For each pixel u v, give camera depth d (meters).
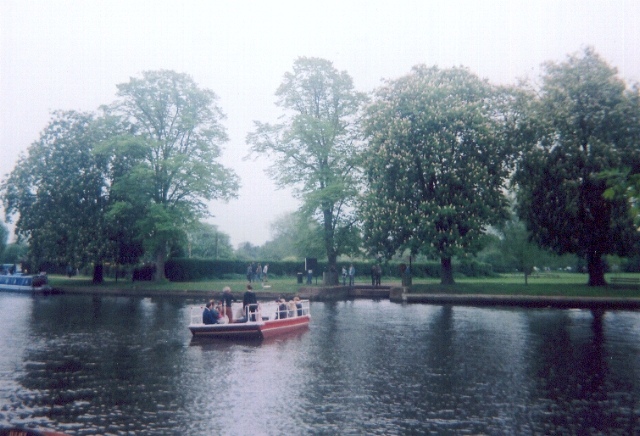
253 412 13.80
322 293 45.75
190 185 52.91
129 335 25.77
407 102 45.72
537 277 75.00
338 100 52.44
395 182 45.44
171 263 62.34
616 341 23.91
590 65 45.56
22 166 56.38
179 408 14.13
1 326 28.61
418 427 12.72
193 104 55.50
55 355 20.92
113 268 67.00
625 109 42.38
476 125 42.88
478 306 40.34
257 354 21.20
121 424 12.88
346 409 14.05
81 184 54.03
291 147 50.94
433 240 43.22
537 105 44.97
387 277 72.44
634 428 12.70
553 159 43.94
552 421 13.16
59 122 57.28
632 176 7.50
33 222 54.94
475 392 15.63
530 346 22.66
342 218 51.72
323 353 21.36
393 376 17.52
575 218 43.66
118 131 54.81
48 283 58.88
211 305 26.22
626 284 44.69
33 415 13.56
